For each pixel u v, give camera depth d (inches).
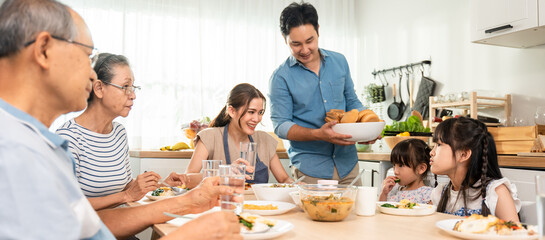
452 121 61.4
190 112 145.0
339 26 172.4
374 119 72.8
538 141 90.1
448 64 137.6
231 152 84.2
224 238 30.7
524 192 85.1
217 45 150.6
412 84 150.3
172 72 143.7
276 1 159.2
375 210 50.9
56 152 27.1
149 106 140.2
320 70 85.1
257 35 156.5
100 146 60.8
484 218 36.6
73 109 29.8
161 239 29.4
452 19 136.6
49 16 26.5
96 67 58.7
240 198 43.0
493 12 108.6
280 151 135.3
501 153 96.6
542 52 113.0
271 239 35.7
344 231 39.0
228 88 151.2
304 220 44.8
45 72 26.7
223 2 152.0
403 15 155.1
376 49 166.9
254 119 82.4
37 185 22.3
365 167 121.7
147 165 120.8
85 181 59.5
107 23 136.3
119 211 44.6
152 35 141.6
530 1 99.3
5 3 26.2
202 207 46.0
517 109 118.1
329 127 72.0
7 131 22.8
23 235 21.6
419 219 45.6
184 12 146.1
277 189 56.2
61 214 23.1
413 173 85.9
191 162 81.4
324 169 84.6
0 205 21.3
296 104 85.7
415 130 113.3
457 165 60.3
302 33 76.1
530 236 33.1
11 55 25.9
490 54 125.5
